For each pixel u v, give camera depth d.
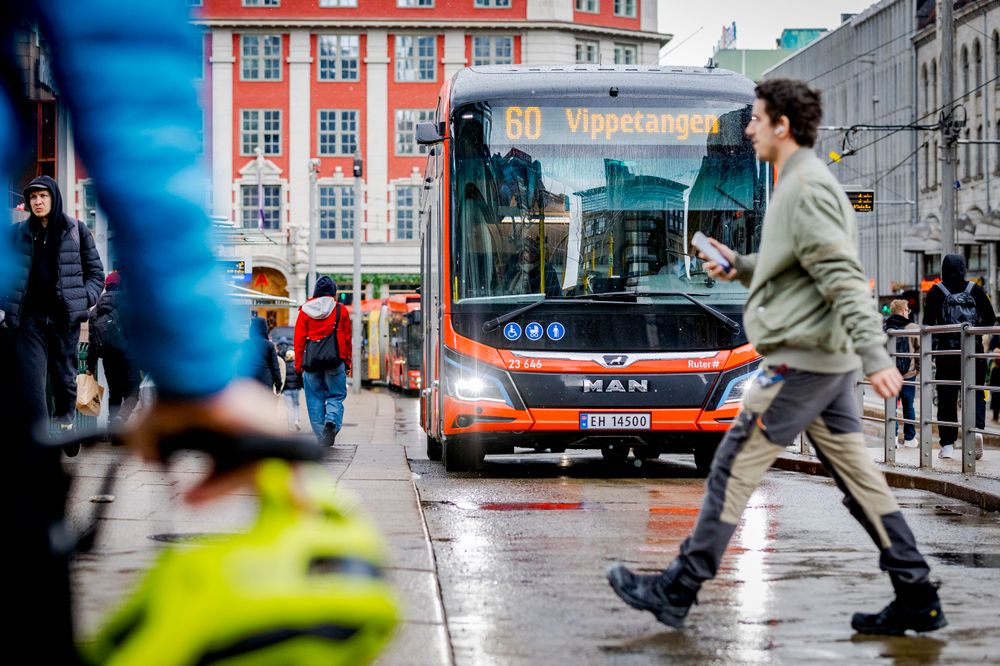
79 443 1.37
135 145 1.00
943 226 32.97
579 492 11.94
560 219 13.39
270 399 1.24
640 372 13.26
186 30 1.01
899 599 5.70
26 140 1.07
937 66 66.31
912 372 17.38
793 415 5.50
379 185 74.75
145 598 1.26
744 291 13.45
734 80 13.99
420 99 75.00
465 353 13.26
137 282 1.05
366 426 26.30
